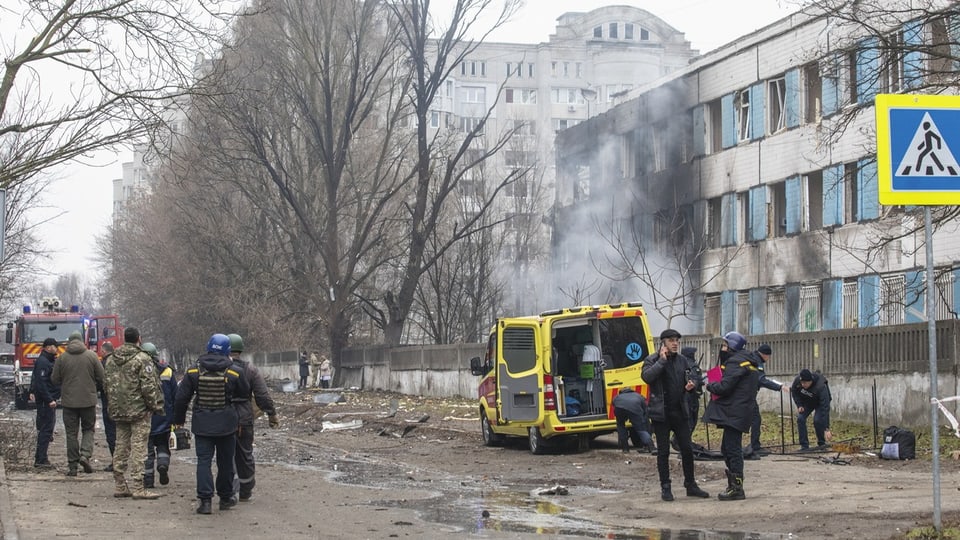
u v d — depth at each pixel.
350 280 50.56
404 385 45.72
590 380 20.39
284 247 56.50
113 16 20.47
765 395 26.97
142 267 70.50
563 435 20.53
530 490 15.15
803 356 25.44
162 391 14.55
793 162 37.69
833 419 24.19
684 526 11.35
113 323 53.94
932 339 9.59
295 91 47.62
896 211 28.92
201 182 53.47
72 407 16.80
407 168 62.53
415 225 48.03
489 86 113.50
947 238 30.44
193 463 19.58
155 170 69.25
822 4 24.70
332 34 50.19
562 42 114.06
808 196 37.44
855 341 23.53
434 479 16.89
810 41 36.34
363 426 29.34
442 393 41.72
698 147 43.62
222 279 61.66
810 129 36.62
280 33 46.22
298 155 55.16
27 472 17.20
